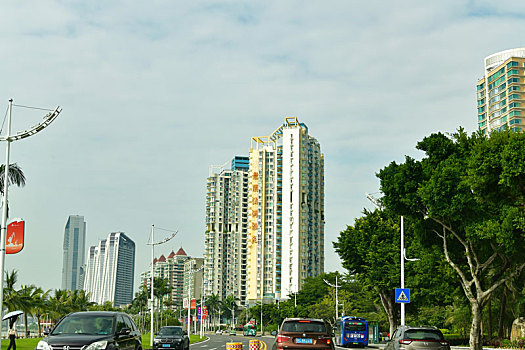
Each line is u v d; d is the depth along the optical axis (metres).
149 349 38.22
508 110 127.38
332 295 115.62
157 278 133.88
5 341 49.28
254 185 187.12
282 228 172.00
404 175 32.84
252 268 182.88
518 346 43.72
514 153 23.81
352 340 53.38
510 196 26.23
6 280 80.44
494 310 56.09
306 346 18.56
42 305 86.31
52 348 15.62
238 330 180.00
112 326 17.23
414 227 36.38
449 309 70.56
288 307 131.88
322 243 183.00
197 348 47.00
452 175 30.25
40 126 27.22
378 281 51.75
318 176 182.88
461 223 33.03
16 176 39.25
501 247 31.86
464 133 33.88
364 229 54.38
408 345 23.22
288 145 174.75
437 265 43.78
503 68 130.00
